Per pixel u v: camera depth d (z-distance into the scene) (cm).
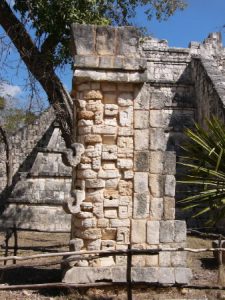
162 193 764
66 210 750
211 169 644
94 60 757
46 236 1419
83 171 760
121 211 754
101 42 768
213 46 1933
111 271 727
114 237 752
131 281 698
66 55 1223
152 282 729
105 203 751
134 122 769
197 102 1806
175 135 1777
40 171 1662
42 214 1602
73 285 689
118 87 771
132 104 772
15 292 738
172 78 1866
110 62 757
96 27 769
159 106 777
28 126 1998
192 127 1789
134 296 711
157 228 753
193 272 939
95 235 743
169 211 761
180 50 1895
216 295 738
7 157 1730
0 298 700
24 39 1188
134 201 757
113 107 766
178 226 758
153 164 766
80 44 763
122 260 742
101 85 768
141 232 750
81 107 768
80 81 772
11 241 1287
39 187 1652
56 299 693
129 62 762
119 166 759
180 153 1730
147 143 769
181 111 1823
